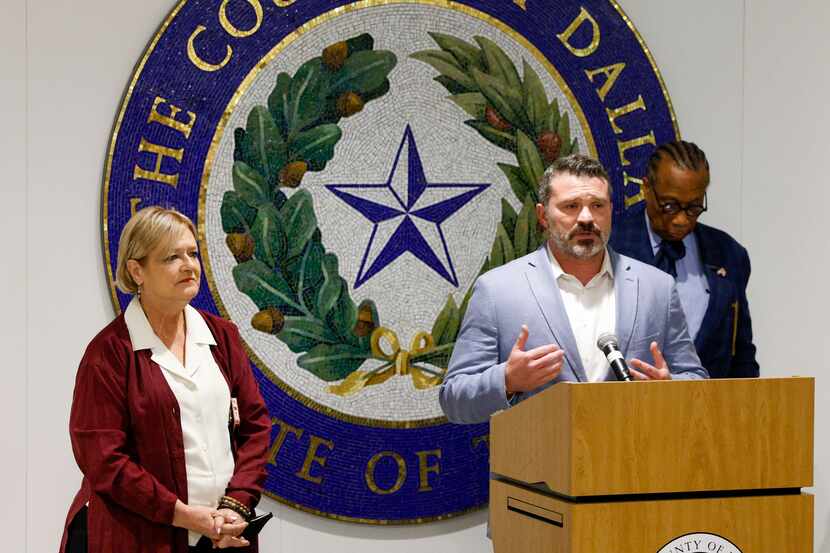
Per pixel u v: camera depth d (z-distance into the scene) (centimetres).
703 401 248
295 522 423
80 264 398
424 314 437
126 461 300
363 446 428
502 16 448
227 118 412
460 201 443
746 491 254
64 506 395
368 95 432
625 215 447
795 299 484
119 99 405
